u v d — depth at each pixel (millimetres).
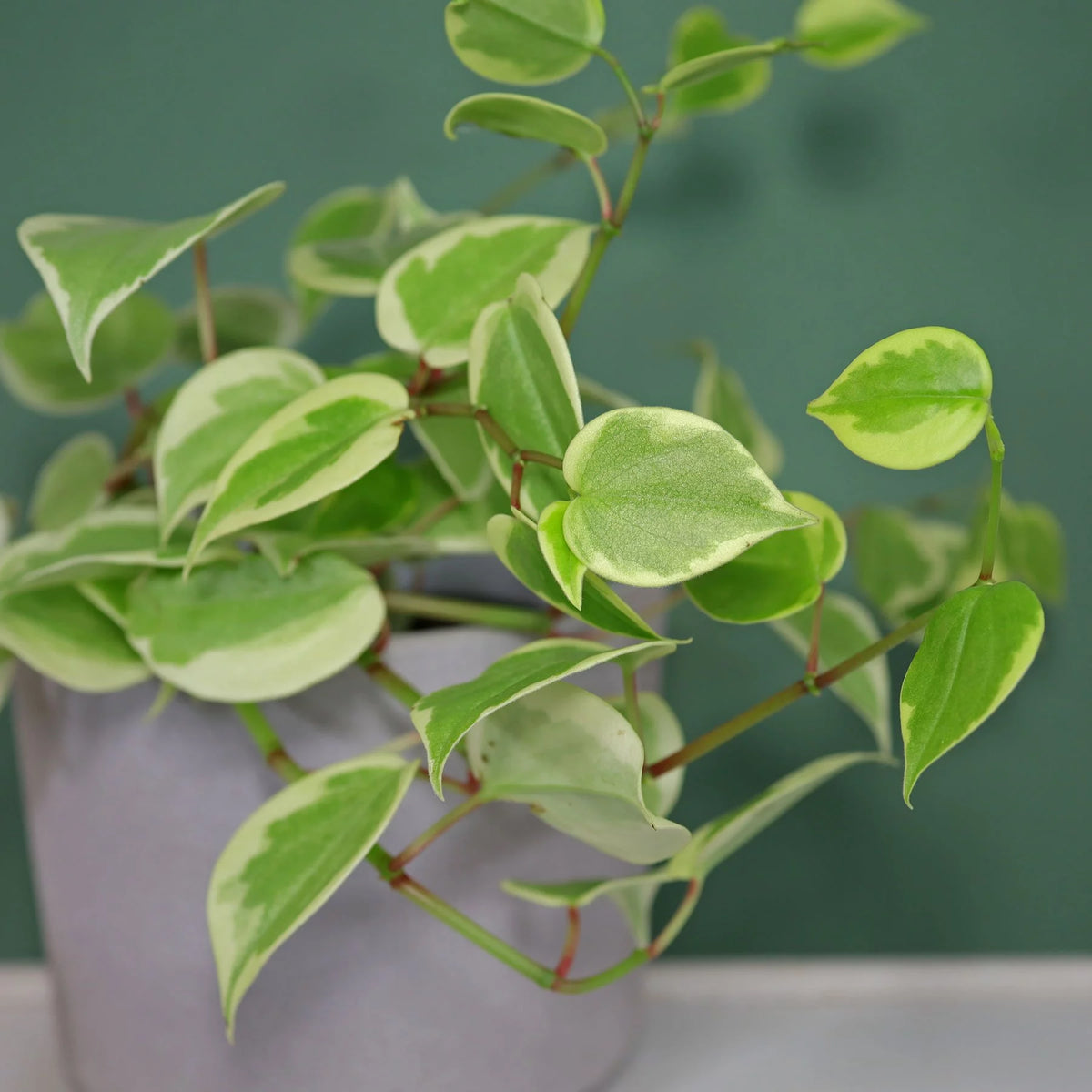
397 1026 594
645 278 810
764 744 846
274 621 554
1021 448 834
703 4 777
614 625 514
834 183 810
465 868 591
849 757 581
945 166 812
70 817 590
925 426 495
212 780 577
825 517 549
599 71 779
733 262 813
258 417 561
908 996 805
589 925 622
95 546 567
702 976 807
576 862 611
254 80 780
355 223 706
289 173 789
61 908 603
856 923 874
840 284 818
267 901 531
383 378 542
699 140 799
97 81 774
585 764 522
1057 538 719
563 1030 621
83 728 581
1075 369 831
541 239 571
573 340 812
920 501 816
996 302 824
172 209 787
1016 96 808
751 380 824
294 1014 590
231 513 523
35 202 781
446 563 672
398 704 577
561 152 684
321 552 562
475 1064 604
